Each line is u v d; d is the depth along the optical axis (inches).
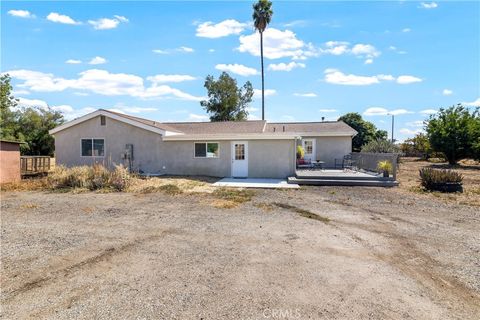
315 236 257.1
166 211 353.7
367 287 166.1
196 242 242.4
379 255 213.9
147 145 693.9
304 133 855.7
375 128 1418.6
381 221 307.1
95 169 554.3
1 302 152.0
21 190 510.9
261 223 299.6
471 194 460.1
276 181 598.2
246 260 204.5
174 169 685.9
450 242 241.9
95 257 211.5
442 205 384.2
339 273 183.8
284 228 281.7
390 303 149.6
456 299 154.3
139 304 149.3
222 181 595.2
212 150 668.7
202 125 899.4
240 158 657.0
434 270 189.2
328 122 997.2
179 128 864.9
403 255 214.1
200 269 190.2
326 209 362.3
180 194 462.6
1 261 204.8
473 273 184.9
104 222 305.9
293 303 149.4
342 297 155.3
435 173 499.5
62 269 191.8
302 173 642.2
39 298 155.9
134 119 715.4
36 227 288.5
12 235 262.7
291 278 177.2
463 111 981.8
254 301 151.4
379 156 622.2
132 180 551.8
